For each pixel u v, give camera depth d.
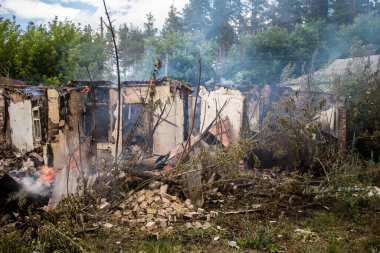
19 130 10.80
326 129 10.05
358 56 16.14
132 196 6.26
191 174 6.61
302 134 8.26
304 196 6.87
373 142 10.40
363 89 12.09
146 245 4.71
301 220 5.86
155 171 7.59
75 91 8.97
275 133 7.84
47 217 4.99
